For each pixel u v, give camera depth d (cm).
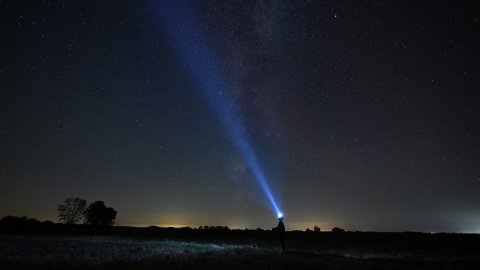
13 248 2316
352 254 2648
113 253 2188
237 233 5338
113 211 7725
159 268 1593
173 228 6125
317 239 4381
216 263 1764
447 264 1980
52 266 1598
